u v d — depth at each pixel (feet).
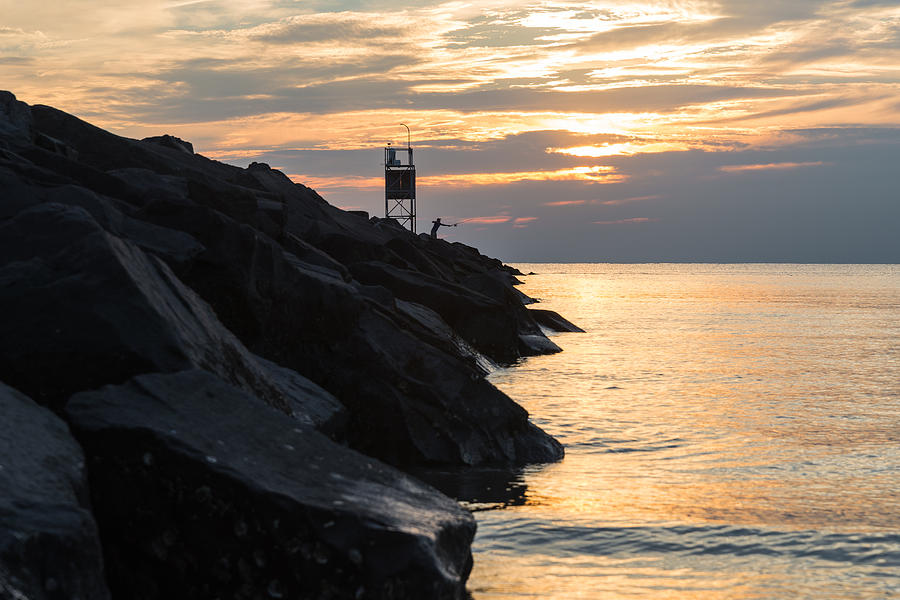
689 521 35.04
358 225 130.72
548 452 48.29
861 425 59.47
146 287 29.96
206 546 21.33
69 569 17.35
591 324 158.30
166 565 21.63
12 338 27.89
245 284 45.01
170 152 95.14
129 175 60.64
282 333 47.70
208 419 23.90
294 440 24.68
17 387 27.78
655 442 52.90
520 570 28.94
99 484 22.03
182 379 25.62
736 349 115.14
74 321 28.02
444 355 50.06
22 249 31.30
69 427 22.41
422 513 22.80
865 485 41.83
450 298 90.02
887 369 94.89
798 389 78.07
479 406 48.34
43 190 42.09
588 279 467.93
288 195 108.17
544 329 137.18
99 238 30.09
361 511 21.15
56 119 78.64
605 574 28.66
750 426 58.65
